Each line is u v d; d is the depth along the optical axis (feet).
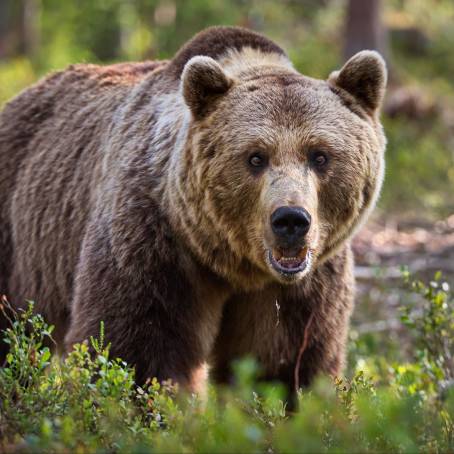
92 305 33.71
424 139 106.73
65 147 40.11
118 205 34.35
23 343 29.14
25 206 40.75
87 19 146.82
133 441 24.76
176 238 33.45
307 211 29.86
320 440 24.17
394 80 130.82
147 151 34.94
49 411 26.68
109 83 41.14
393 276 62.90
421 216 83.66
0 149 43.06
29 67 124.88
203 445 23.45
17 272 40.98
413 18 167.22
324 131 31.60
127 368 30.19
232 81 33.09
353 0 126.82
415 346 49.21
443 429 27.89
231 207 31.96
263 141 31.35
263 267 32.01
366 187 33.09
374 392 29.32
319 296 34.60
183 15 136.56
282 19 157.38
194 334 34.09
